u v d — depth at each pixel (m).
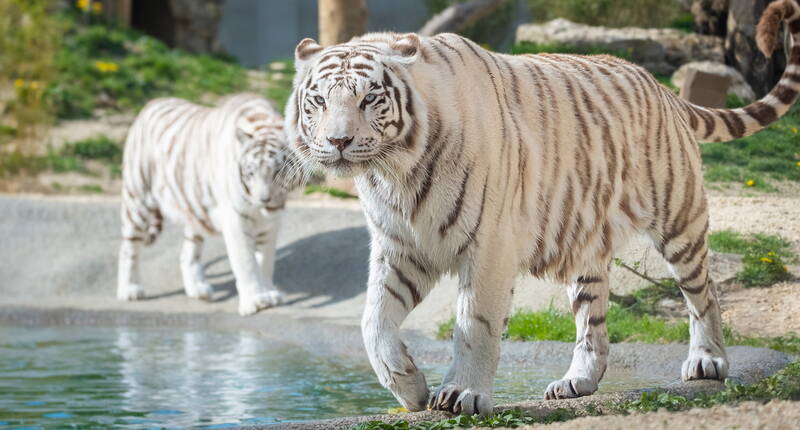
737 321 9.84
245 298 13.43
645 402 6.34
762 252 11.09
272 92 25.44
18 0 24.06
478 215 6.26
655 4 22.06
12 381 9.29
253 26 50.78
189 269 14.79
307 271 14.70
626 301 10.78
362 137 5.99
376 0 46.72
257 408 7.89
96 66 25.44
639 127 7.40
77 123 23.39
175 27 30.97
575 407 6.42
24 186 20.53
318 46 6.45
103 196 20.00
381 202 6.38
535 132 6.80
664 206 7.53
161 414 7.74
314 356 10.62
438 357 10.07
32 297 14.91
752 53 18.50
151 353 10.93
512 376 8.91
